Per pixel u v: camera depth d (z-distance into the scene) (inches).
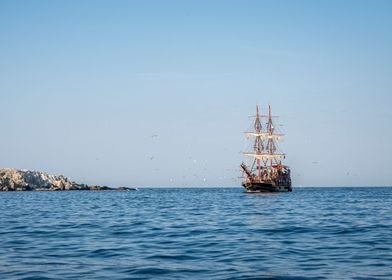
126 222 2071.9
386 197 5526.6
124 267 991.0
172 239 1459.2
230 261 1061.1
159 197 6230.3
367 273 909.2
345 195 6545.3
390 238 1425.9
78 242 1392.7
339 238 1441.9
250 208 3179.1
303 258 1088.8
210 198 5585.6
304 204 3742.6
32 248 1269.7
